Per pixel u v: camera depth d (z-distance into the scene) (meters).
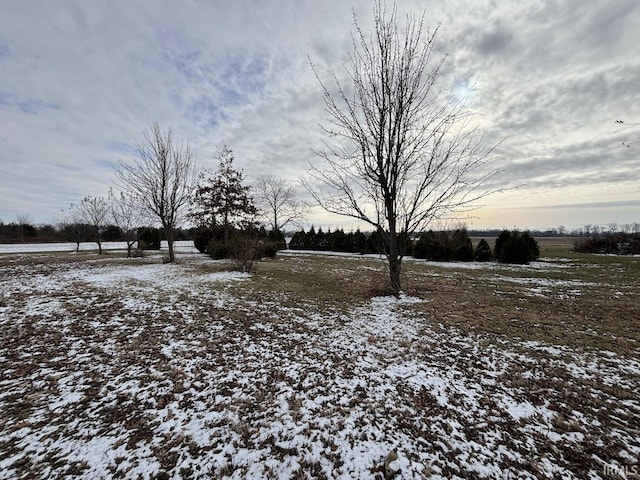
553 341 4.81
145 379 3.46
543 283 10.28
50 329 4.77
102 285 8.01
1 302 6.02
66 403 2.98
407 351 4.40
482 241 19.05
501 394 3.26
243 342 4.65
